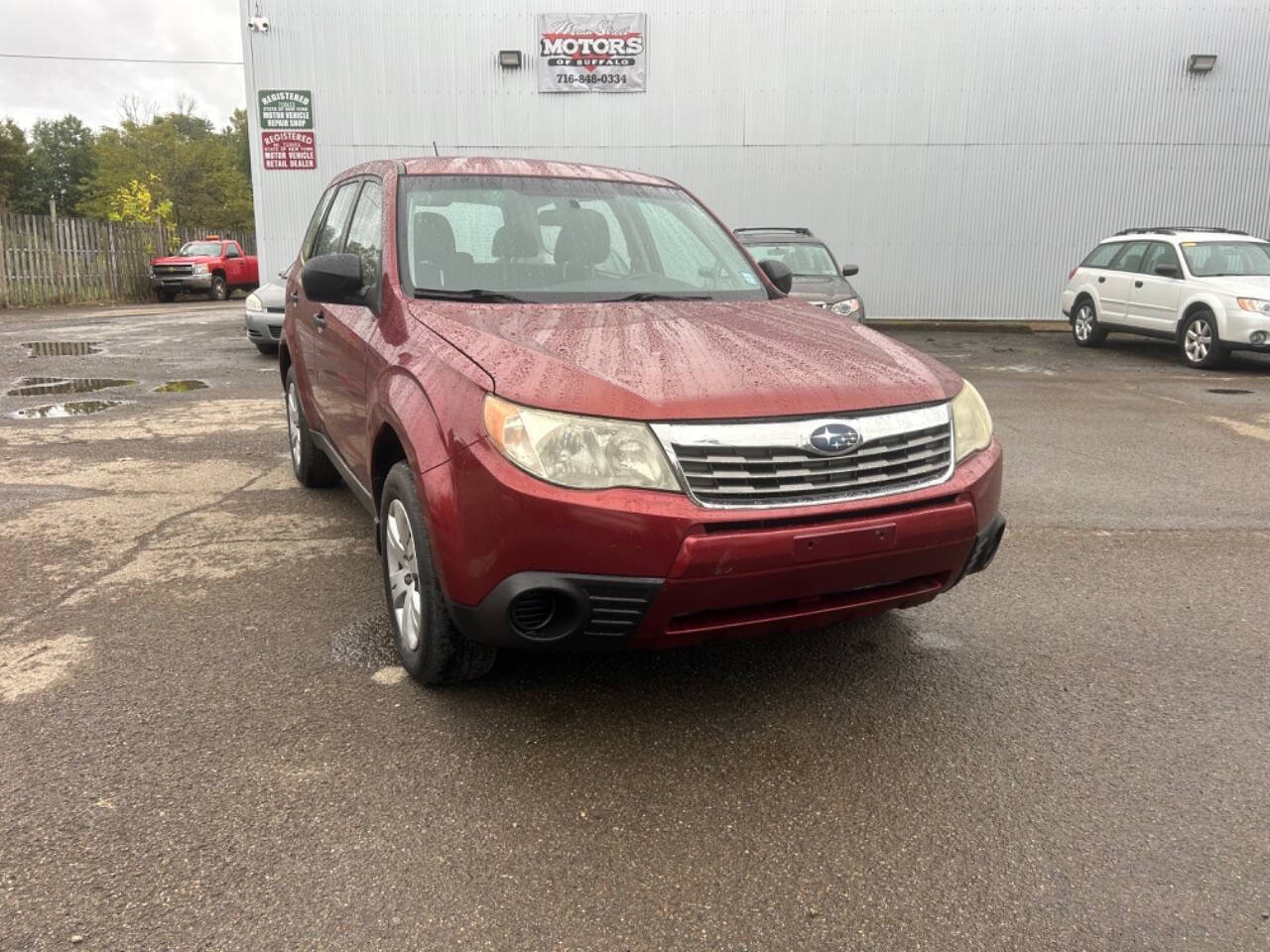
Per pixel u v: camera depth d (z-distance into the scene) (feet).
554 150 56.39
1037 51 55.11
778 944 6.83
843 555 8.79
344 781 8.77
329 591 13.47
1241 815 8.45
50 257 73.77
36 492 18.63
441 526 9.05
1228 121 55.98
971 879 7.56
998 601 13.53
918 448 9.37
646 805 8.49
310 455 17.92
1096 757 9.40
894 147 56.29
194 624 12.29
